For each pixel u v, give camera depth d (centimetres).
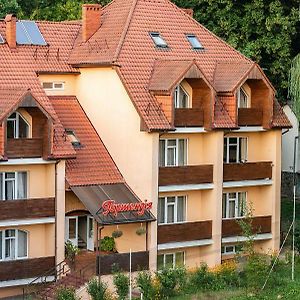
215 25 10462
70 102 8556
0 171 7550
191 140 8406
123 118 8188
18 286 7525
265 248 8831
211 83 8244
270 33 10281
